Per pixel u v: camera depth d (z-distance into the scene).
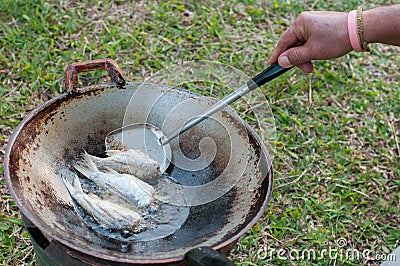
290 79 1.67
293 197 1.43
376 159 1.53
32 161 1.07
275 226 1.37
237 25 1.81
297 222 1.39
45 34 1.69
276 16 1.86
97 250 0.96
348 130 1.59
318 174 1.49
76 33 1.72
